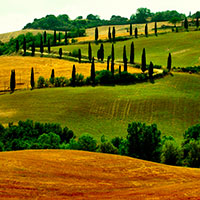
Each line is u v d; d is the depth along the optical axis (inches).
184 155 4237.2
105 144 4377.5
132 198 1769.2
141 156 4069.9
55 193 1748.3
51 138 5068.9
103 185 1972.2
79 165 2292.1
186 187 2023.9
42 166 2144.4
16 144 4645.7
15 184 1765.5
